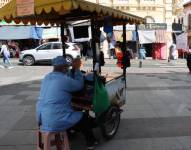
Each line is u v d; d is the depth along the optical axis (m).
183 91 13.66
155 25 38.75
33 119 9.37
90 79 7.10
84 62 30.16
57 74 6.15
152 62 33.03
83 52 30.50
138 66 27.34
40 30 37.31
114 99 7.86
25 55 28.12
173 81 16.77
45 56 27.86
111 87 7.69
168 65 28.98
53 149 6.89
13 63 30.05
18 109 10.59
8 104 11.34
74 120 6.11
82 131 6.89
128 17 8.52
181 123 8.89
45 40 38.41
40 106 6.02
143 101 11.64
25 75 19.97
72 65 6.84
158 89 14.19
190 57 20.52
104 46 38.50
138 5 40.84
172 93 13.22
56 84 6.00
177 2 43.78
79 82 6.26
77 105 7.05
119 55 16.23
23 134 8.10
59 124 5.90
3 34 37.12
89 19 8.08
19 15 6.95
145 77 18.64
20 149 7.17
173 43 40.38
